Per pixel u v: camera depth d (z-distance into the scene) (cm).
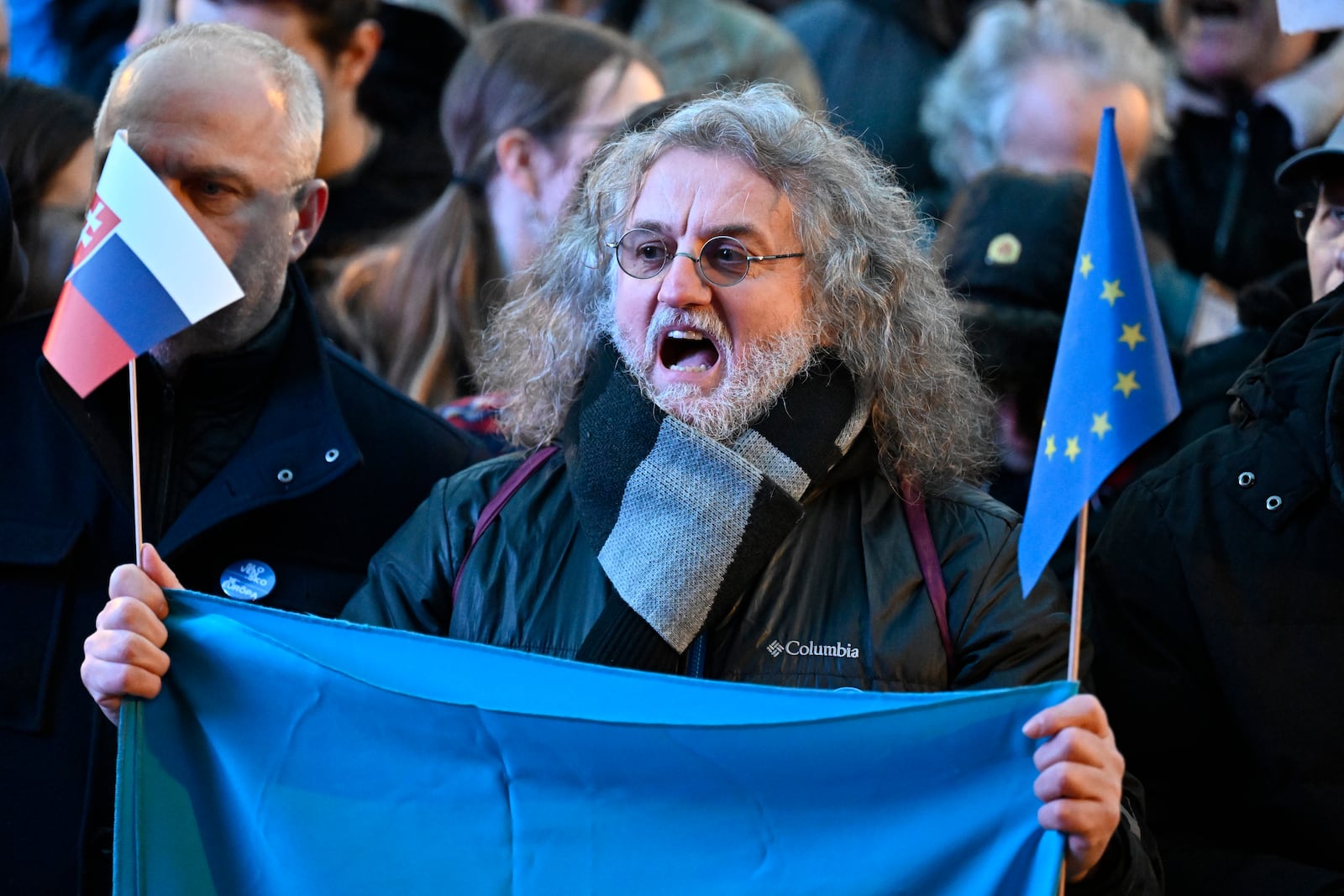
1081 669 298
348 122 491
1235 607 324
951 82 514
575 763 277
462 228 484
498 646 303
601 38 493
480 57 490
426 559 318
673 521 299
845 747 266
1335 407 320
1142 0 513
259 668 287
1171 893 317
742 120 318
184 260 301
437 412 419
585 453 314
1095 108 491
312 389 354
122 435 346
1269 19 484
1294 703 317
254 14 486
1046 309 420
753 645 297
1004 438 420
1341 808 311
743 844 272
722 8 536
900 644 291
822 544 308
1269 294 448
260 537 348
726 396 307
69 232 425
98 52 518
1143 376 265
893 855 267
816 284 318
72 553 337
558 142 480
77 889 323
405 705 280
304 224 362
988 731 262
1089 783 252
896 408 323
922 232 351
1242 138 491
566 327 343
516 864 278
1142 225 498
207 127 335
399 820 282
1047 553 265
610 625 297
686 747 271
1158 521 336
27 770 331
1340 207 361
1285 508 326
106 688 282
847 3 537
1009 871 261
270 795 286
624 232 321
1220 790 328
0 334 360
